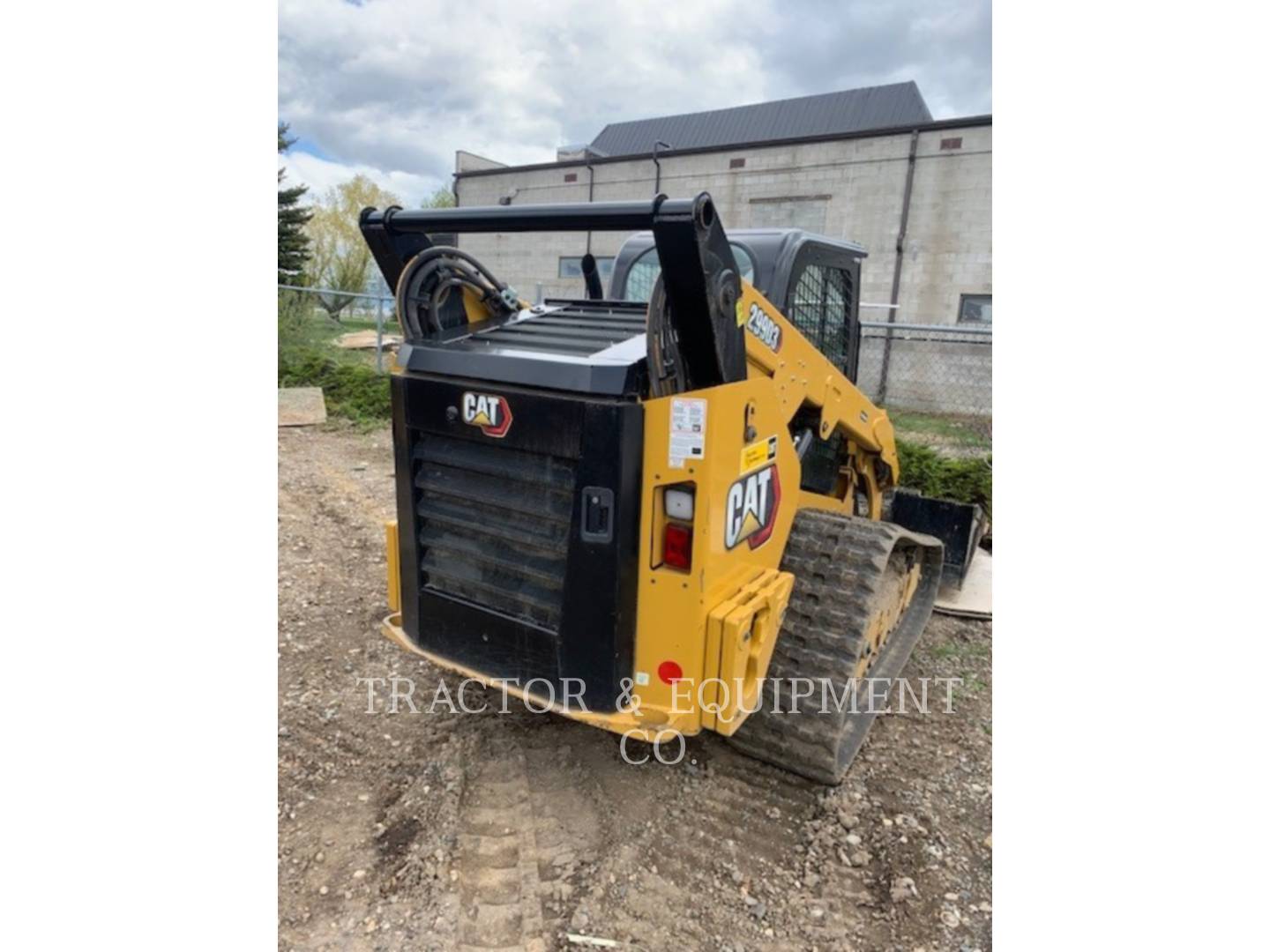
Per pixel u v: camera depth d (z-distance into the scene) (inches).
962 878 91.8
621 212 76.6
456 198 755.4
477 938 80.8
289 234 1031.6
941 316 523.8
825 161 555.2
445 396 92.6
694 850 95.2
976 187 502.6
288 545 193.2
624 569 84.3
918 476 225.9
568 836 97.0
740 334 86.1
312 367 422.3
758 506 93.5
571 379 82.4
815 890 89.7
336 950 78.1
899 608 137.3
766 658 92.1
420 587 102.0
